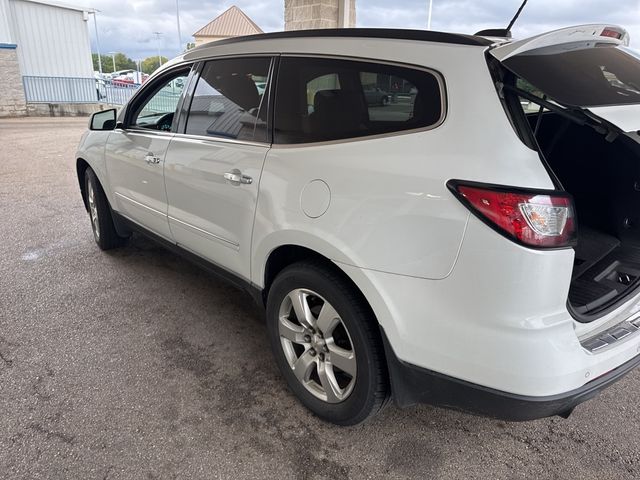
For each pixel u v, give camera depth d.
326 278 1.96
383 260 1.71
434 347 1.64
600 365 1.64
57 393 2.29
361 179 1.77
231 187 2.38
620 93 1.94
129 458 1.92
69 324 2.94
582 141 2.45
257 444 2.03
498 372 1.54
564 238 1.48
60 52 19.56
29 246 4.26
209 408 2.24
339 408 2.06
